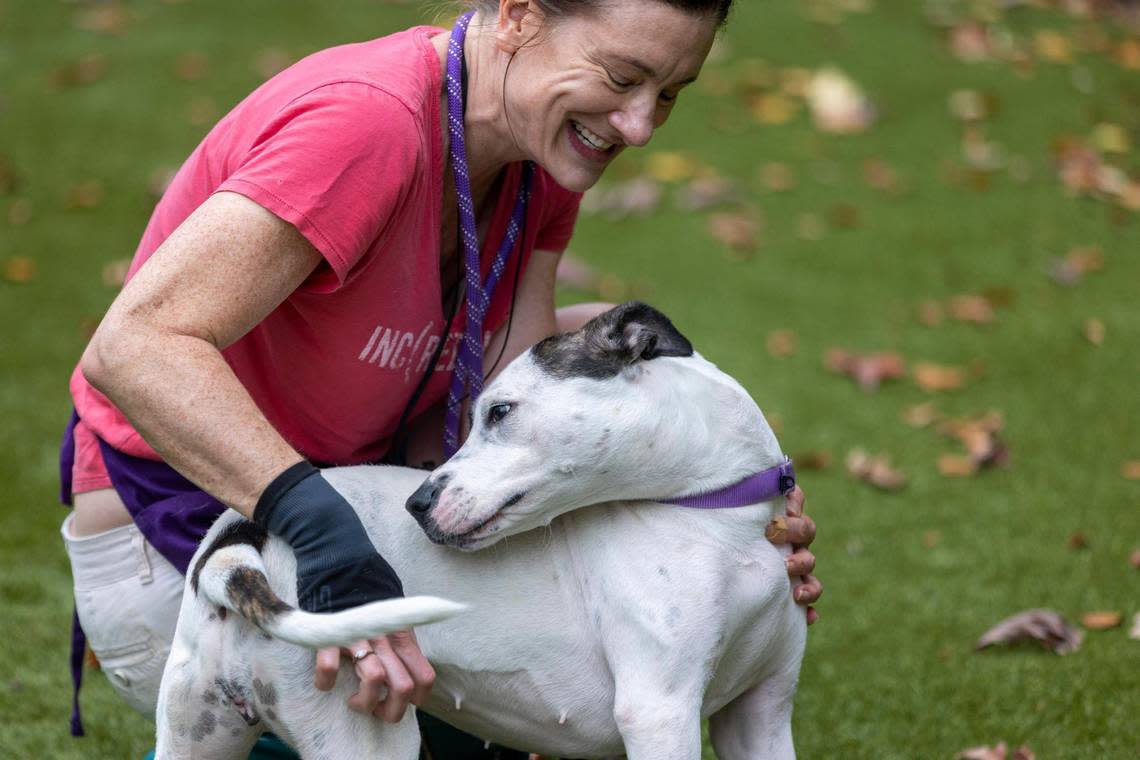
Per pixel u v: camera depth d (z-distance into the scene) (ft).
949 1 46.03
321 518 10.02
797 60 40.50
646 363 11.53
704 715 12.18
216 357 10.07
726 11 10.98
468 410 12.94
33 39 39.50
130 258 29.04
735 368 25.90
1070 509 21.49
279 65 37.40
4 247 29.30
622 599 11.37
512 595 11.60
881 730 16.16
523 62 11.18
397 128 10.68
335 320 11.46
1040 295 29.43
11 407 23.72
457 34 11.56
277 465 10.05
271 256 10.26
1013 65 41.50
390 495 11.62
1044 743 15.66
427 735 13.61
